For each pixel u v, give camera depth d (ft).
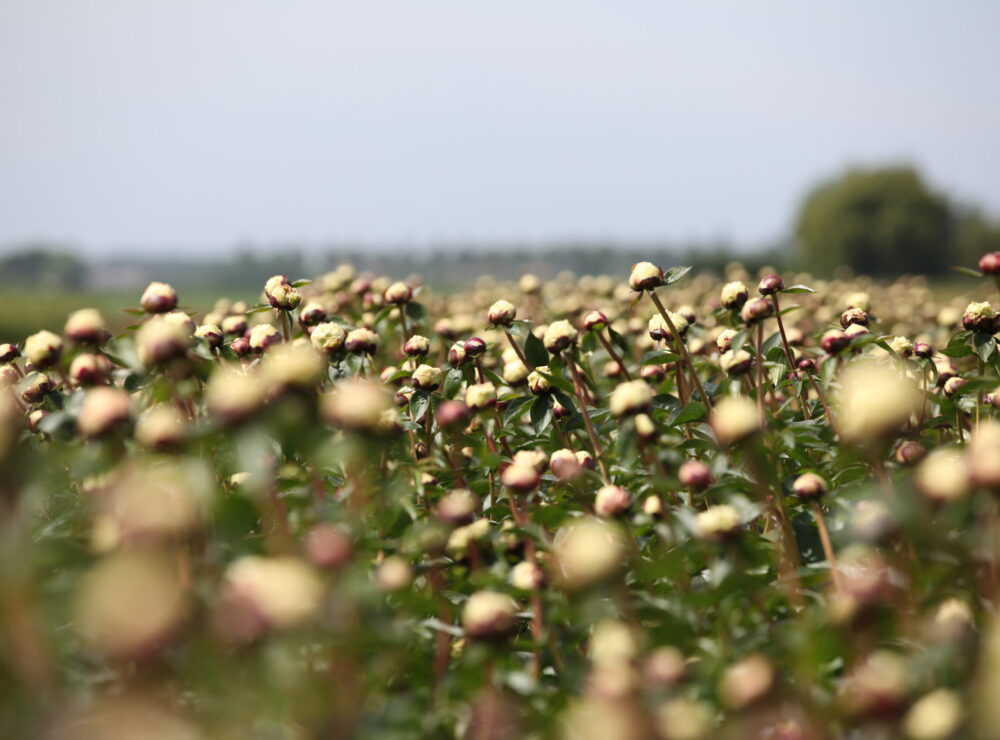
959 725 4.51
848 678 4.97
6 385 6.37
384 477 5.64
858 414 5.33
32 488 5.17
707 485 5.60
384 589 5.12
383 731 4.83
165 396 5.52
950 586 5.15
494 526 6.00
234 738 4.65
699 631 5.22
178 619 4.39
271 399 5.16
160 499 4.67
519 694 5.12
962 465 5.04
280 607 4.47
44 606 4.82
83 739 4.22
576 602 5.30
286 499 5.45
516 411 6.47
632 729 4.64
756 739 4.76
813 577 5.36
